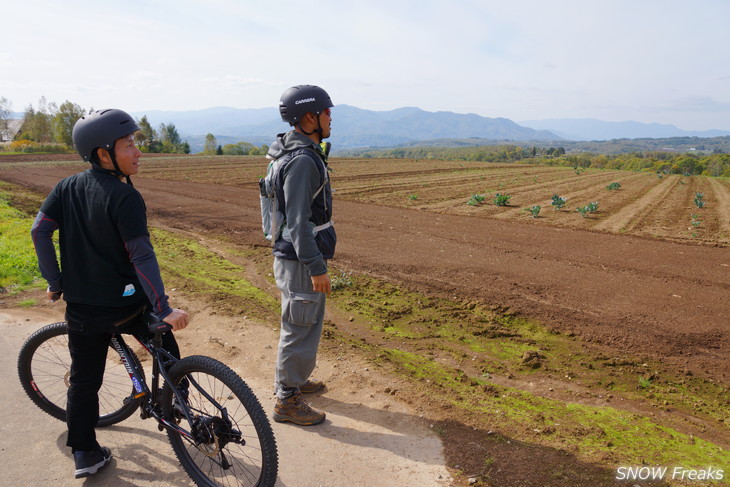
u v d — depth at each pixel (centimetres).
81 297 224
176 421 249
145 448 273
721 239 1057
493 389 358
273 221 271
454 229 1105
